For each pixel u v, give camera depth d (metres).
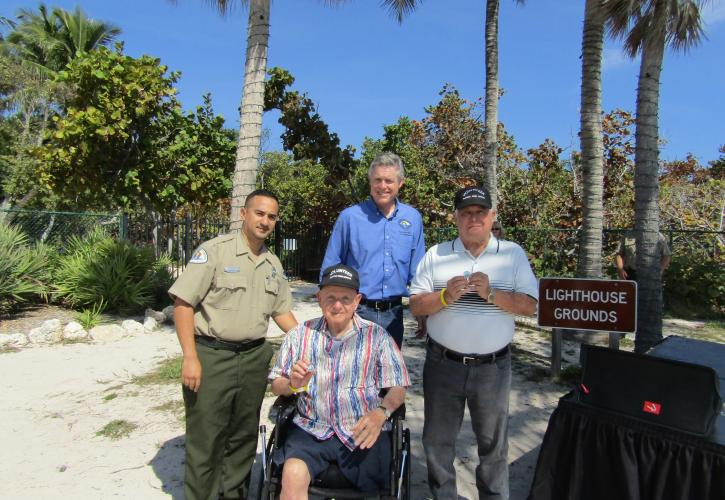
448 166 16.73
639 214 6.12
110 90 10.51
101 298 9.11
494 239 3.00
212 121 12.62
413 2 9.78
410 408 5.07
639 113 6.11
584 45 6.97
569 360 6.73
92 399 5.30
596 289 4.18
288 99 13.65
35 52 25.33
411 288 3.15
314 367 2.76
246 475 3.18
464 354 2.92
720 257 11.70
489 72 9.29
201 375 2.90
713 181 13.62
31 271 9.34
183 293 2.83
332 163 14.25
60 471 3.83
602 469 2.63
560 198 13.37
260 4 6.54
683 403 2.46
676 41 6.33
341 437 2.62
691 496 2.36
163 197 11.41
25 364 6.52
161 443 4.29
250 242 3.03
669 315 10.72
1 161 18.72
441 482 3.06
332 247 3.63
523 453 4.13
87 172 10.73
